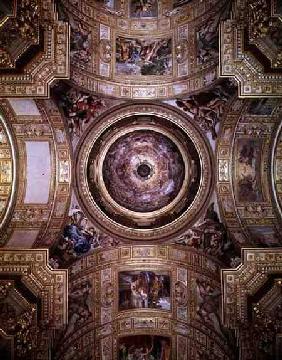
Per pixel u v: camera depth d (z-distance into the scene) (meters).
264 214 22.45
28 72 19.03
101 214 23.20
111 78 22.25
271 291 18.80
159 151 24.00
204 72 21.20
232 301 19.50
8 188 22.52
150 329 23.03
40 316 19.17
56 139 22.52
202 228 22.67
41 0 18.50
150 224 23.52
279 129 22.30
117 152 23.88
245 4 18.91
